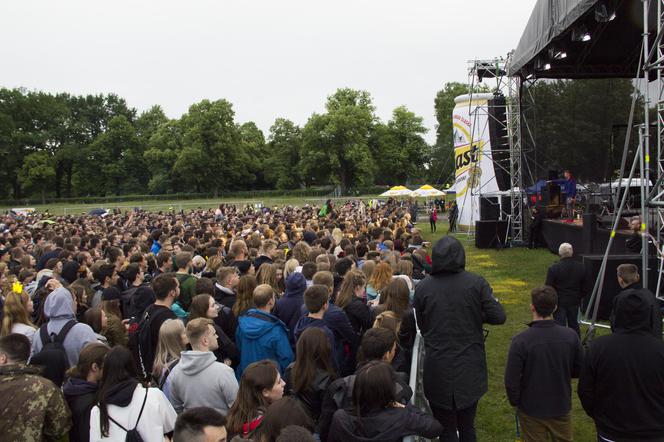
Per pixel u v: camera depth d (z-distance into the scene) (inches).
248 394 124.9
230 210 1336.1
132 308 241.6
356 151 3029.0
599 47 646.5
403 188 1823.3
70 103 3823.8
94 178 3486.7
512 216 788.0
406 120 3378.4
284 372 166.2
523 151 806.5
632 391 129.1
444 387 152.1
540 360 146.5
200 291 219.0
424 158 3415.4
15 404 122.1
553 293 149.4
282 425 103.3
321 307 172.9
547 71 713.0
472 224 1066.7
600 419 136.3
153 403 123.3
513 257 687.7
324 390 137.4
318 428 131.0
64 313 177.3
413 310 180.2
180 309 234.1
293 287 209.8
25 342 133.0
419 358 180.4
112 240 509.7
